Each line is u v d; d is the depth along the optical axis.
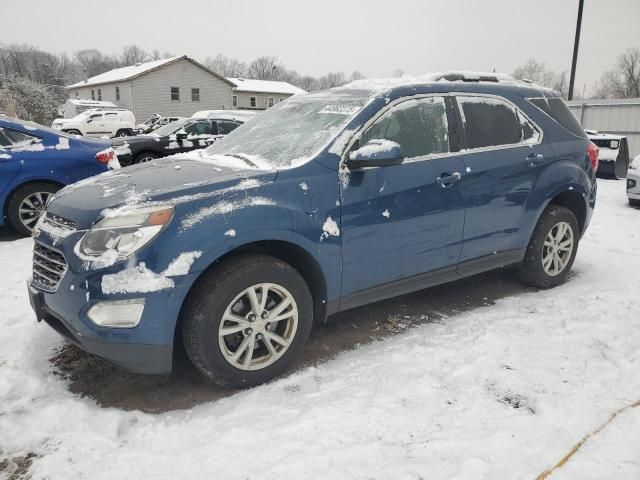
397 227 3.35
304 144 3.29
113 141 11.33
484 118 3.91
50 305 2.79
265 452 2.33
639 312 3.81
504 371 3.01
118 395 2.90
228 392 2.91
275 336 2.96
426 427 2.51
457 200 3.62
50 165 6.49
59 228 2.84
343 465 2.24
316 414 2.61
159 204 2.66
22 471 2.27
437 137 3.61
